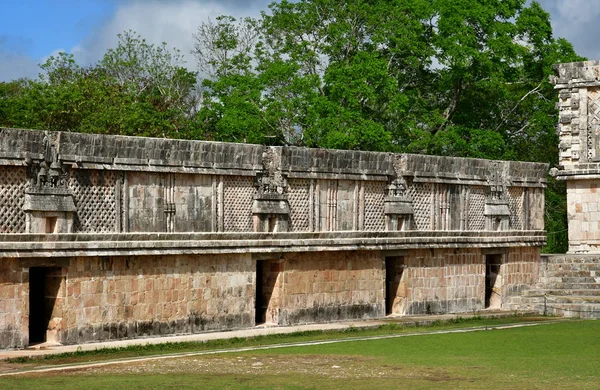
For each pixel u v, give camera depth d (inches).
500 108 2137.1
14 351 932.6
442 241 1360.7
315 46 1966.0
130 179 1085.1
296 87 1835.6
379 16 1963.6
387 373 807.1
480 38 1994.3
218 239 1109.1
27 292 959.0
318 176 1254.3
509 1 2009.1
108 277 1020.5
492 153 1993.1
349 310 1259.2
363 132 1792.6
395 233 1298.0
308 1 1998.0
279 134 1900.8
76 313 993.5
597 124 1598.2
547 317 1334.9
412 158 1368.1
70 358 907.4
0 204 984.9
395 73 2015.3
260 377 784.3
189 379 772.0
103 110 1884.8
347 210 1300.4
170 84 2263.8
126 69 2246.6
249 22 2142.0
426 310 1359.5
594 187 1603.1
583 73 1605.6
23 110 1891.0
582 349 964.6
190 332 1090.1
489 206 1475.1
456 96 2049.7
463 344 1008.9
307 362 869.8
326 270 1234.6
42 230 1006.4
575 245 1617.9
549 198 2273.6
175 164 1116.5
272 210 1198.9
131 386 735.7
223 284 1124.5
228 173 1163.9
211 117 1953.7
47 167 1015.6
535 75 2091.5
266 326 1171.3
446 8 1915.6
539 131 2155.5
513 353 935.0
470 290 1423.5
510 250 1472.7
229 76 1939.0
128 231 1079.6
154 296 1058.7
